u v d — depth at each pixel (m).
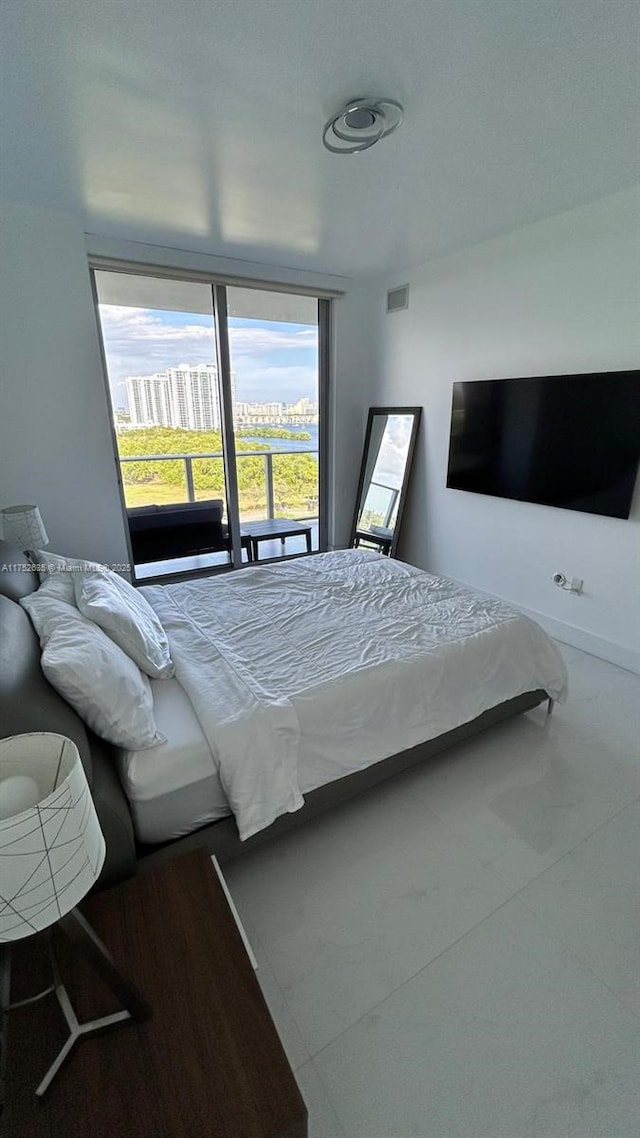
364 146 1.91
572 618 3.04
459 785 1.94
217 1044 0.79
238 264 3.46
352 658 1.83
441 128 1.83
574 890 1.51
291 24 1.34
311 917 1.43
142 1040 0.79
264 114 1.76
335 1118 1.01
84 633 1.43
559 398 2.80
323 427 4.45
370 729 1.68
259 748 1.43
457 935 1.38
